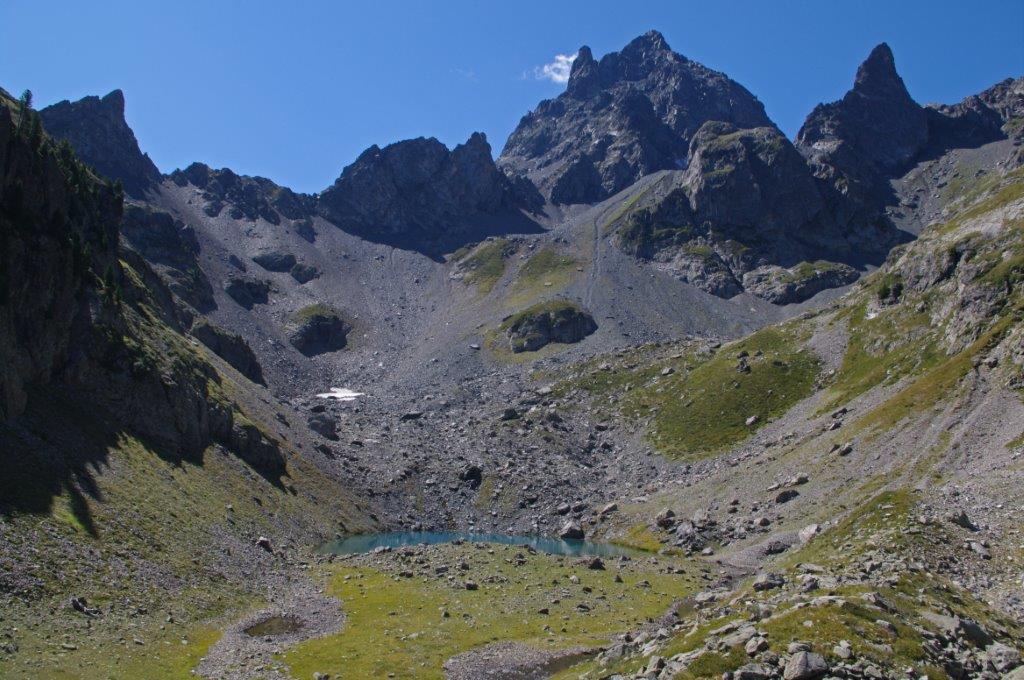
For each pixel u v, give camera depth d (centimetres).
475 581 8525
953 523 6378
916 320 18950
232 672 5275
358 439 19012
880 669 3275
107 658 5034
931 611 4088
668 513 13712
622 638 6288
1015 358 11688
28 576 5634
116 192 15100
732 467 15538
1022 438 9581
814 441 14412
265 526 10681
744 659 3466
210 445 11962
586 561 9819
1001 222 19262
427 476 17112
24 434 7819
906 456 11150
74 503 7231
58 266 9550
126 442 9619
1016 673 3366
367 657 5809
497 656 5988
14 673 4403
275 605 7356
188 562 7575
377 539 13125
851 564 5441
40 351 9088
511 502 16312
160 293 16725
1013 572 5294
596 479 17938
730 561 10619
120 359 10525
